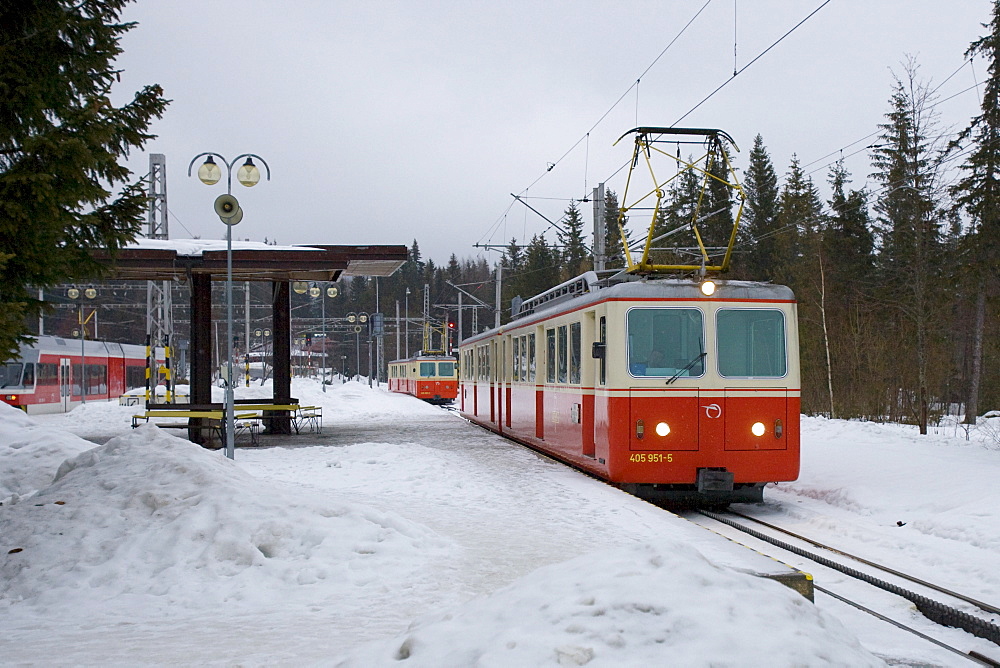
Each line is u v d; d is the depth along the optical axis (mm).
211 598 7230
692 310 12688
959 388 37500
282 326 25234
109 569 7797
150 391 34344
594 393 13711
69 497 9273
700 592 4465
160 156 31906
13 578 7723
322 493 12828
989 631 6898
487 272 152125
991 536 9586
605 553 5289
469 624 4543
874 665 4125
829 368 31578
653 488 12883
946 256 30750
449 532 9938
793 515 12516
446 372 52906
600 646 3926
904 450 17156
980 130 30141
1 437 16000
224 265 20125
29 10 9070
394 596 7215
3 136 8734
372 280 130375
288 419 25078
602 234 24281
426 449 18266
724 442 12539
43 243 8773
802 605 4570
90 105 8930
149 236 31688
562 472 15250
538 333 17859
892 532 10656
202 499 9070
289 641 5879
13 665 5359
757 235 58594
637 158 15594
